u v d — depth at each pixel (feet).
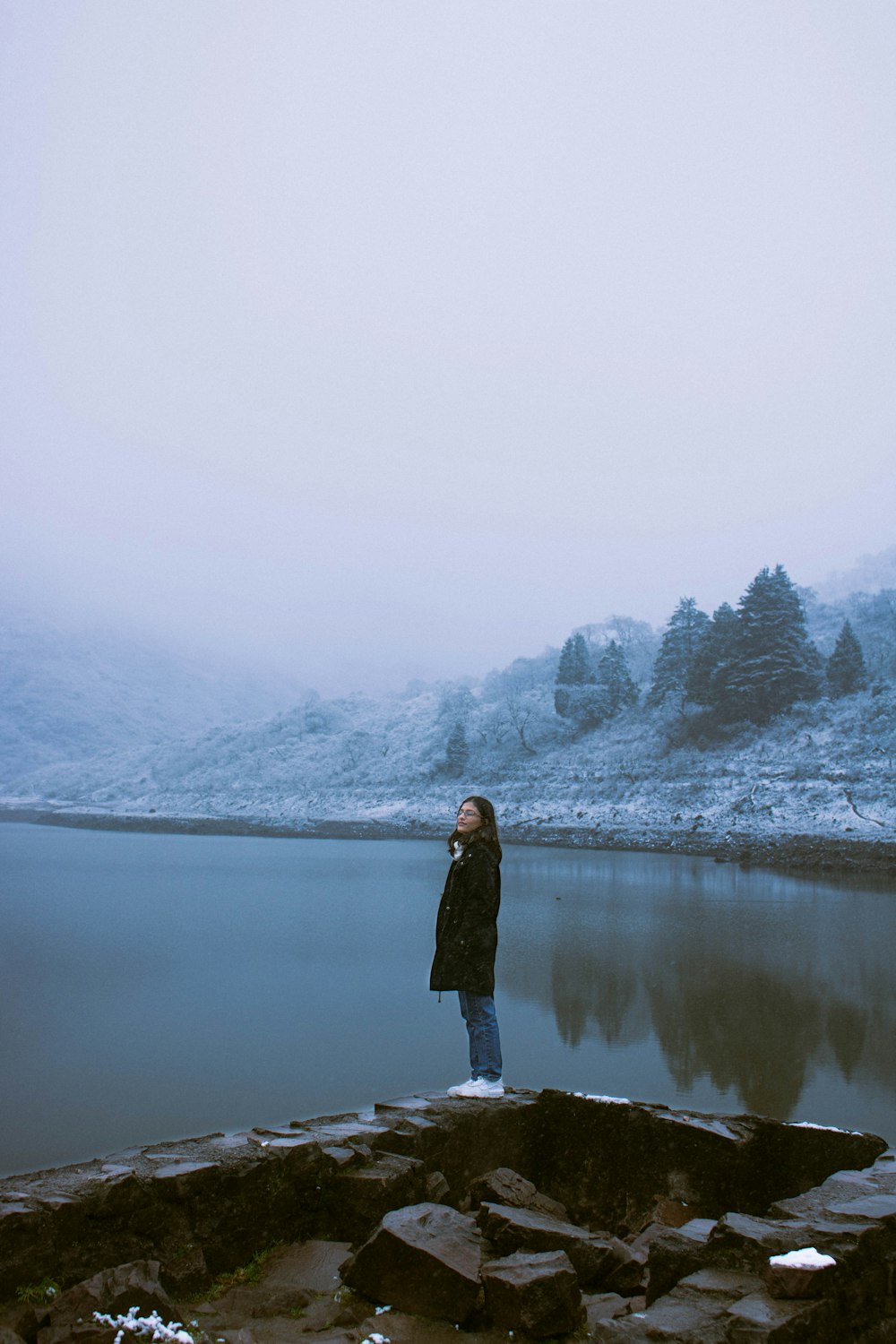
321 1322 12.42
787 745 207.00
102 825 248.32
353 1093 28.63
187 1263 13.39
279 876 107.96
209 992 44.96
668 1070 30.63
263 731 448.24
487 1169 18.11
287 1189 14.88
